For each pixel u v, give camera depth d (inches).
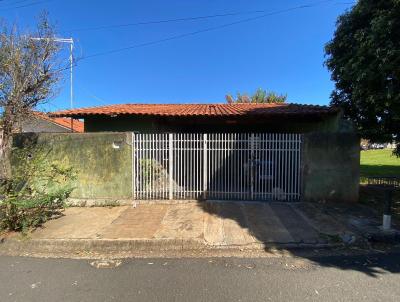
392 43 288.4
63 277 184.7
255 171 361.1
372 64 304.2
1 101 305.1
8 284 175.6
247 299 155.5
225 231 260.2
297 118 432.5
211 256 218.8
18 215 264.4
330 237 246.1
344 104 406.6
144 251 232.5
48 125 756.0
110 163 357.4
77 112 432.5
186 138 362.0
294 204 341.4
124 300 155.5
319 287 167.9
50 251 234.7
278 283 173.3
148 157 361.7
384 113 340.5
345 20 362.3
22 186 285.7
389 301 152.6
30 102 319.6
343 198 349.4
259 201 353.7
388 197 260.7
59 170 311.7
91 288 169.3
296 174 357.1
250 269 194.2
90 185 358.3
